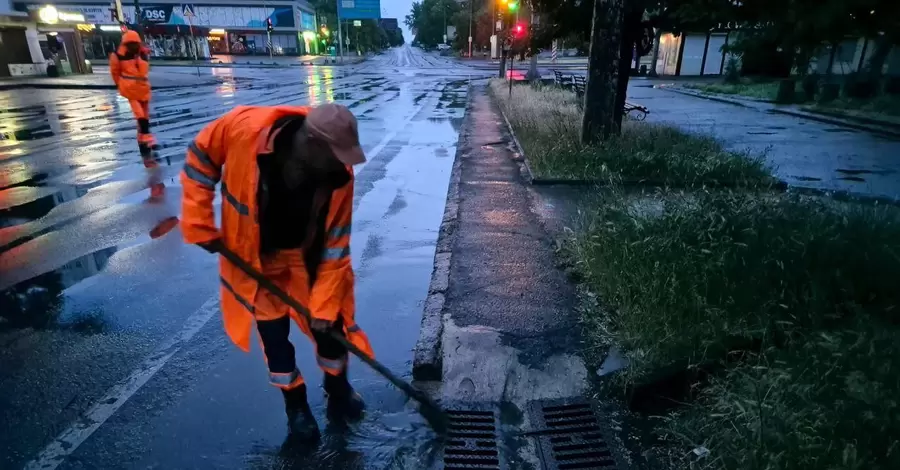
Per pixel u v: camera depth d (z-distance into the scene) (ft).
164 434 8.80
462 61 205.16
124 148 32.30
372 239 17.90
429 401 8.73
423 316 12.07
